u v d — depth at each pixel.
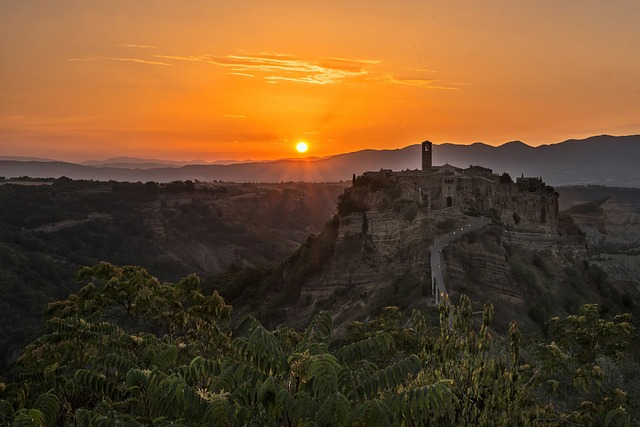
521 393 13.53
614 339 24.34
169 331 25.66
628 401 15.71
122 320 26.91
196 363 12.92
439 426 12.91
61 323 20.34
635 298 103.69
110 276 28.09
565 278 86.62
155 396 12.08
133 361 18.00
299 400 11.08
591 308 25.64
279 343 12.87
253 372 12.20
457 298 64.81
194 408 11.60
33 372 18.73
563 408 17.81
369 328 31.88
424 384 13.24
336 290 90.38
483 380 13.43
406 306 68.75
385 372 12.14
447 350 14.06
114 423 11.66
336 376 11.41
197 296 25.33
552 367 17.12
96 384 14.66
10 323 109.06
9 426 14.05
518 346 13.87
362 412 10.98
